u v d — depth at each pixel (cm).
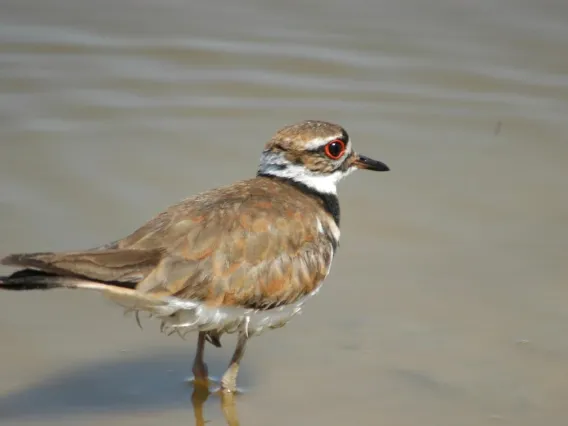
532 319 1304
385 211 1562
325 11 2077
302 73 1931
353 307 1335
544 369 1211
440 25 2023
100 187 1575
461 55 1953
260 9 2080
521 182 1636
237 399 1175
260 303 1116
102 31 1995
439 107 1850
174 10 2066
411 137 1773
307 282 1148
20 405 1155
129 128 1762
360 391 1183
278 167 1240
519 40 1978
